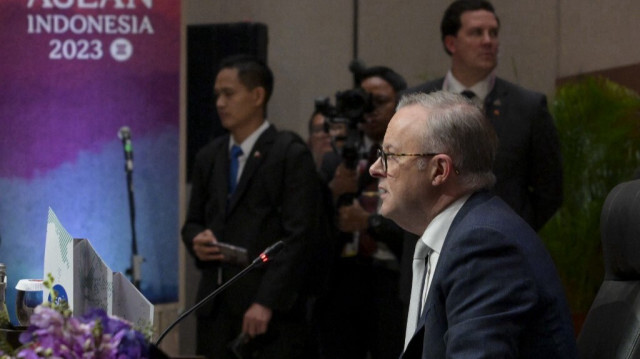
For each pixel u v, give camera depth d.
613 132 6.68
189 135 7.51
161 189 6.36
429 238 3.09
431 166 3.06
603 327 3.07
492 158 3.12
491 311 2.77
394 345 5.70
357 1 8.05
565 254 6.61
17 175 6.16
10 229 6.16
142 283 6.33
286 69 8.00
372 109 5.81
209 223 5.80
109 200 6.27
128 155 6.27
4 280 3.32
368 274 5.78
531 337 2.82
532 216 5.21
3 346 2.52
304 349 5.64
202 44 7.47
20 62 6.14
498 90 5.29
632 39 7.14
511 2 7.97
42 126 6.18
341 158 6.14
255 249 5.59
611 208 3.13
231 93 5.72
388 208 3.14
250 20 7.96
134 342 2.20
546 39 7.80
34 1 6.14
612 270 3.14
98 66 6.22
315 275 5.74
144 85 6.30
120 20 6.24
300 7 8.01
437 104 3.11
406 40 8.07
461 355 2.73
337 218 5.75
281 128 8.00
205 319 5.69
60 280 3.05
